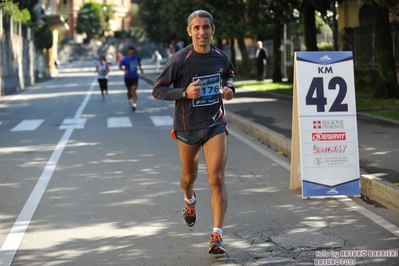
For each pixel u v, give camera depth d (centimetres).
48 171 1392
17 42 4691
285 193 1139
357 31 3344
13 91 4394
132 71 2781
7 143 1844
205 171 1359
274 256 791
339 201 1072
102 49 14212
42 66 6644
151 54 14800
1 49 3950
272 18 3444
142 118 2478
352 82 1120
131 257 802
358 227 909
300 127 1102
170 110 2794
